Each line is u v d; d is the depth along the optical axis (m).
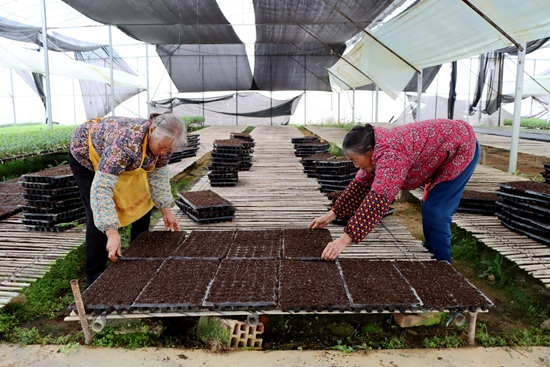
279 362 2.09
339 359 2.12
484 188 5.02
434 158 2.41
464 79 17.06
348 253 3.03
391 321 2.50
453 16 6.37
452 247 3.74
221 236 3.04
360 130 2.29
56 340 2.29
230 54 17.58
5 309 2.57
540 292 2.96
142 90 21.67
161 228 3.53
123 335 2.30
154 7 10.09
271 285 2.25
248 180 5.79
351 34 13.30
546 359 2.11
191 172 7.49
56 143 7.80
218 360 2.11
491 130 13.34
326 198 4.73
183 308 2.07
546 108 19.39
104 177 2.36
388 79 10.90
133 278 2.36
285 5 9.78
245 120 20.47
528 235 3.30
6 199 4.55
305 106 20.53
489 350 2.19
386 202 2.23
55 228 3.44
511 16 5.41
